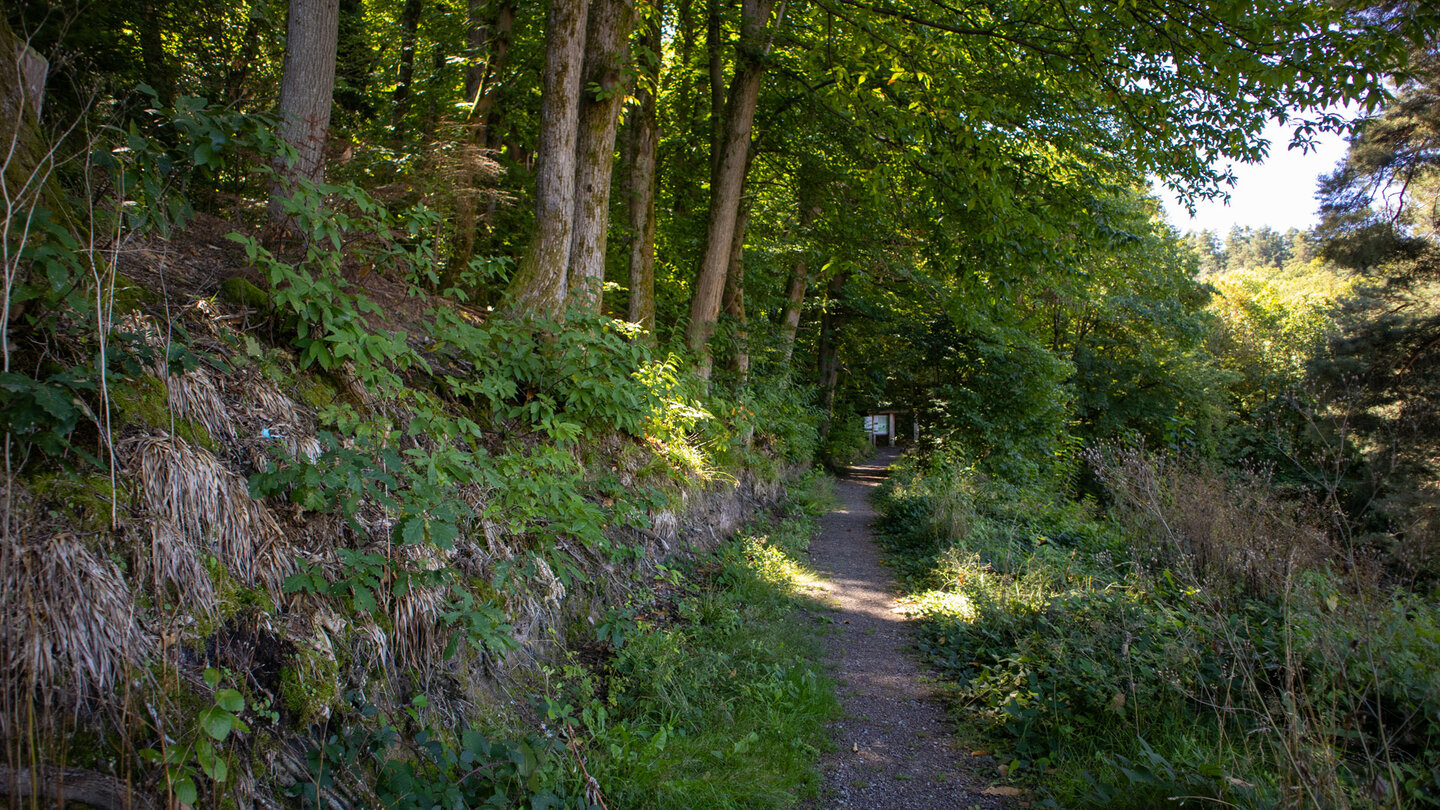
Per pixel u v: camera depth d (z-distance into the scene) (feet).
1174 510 21.38
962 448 54.44
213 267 13.55
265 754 8.07
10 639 6.59
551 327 19.17
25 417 7.14
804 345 83.41
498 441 17.11
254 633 8.68
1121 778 11.08
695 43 43.52
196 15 25.49
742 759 12.34
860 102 31.30
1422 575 15.84
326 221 12.85
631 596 17.88
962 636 18.74
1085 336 80.94
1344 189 44.55
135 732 7.17
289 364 12.30
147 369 9.53
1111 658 14.21
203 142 10.43
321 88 18.95
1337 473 16.29
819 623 20.89
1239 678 12.98
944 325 62.54
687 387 30.22
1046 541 27.66
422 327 18.67
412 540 9.89
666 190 48.08
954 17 32.04
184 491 8.66
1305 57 21.91
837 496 51.55
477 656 11.96
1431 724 10.26
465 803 9.32
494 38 33.12
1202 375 79.15
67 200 9.89
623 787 11.03
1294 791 9.25
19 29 14.99
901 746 13.69
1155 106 27.96
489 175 23.85
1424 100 39.65
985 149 29.73
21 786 6.38
